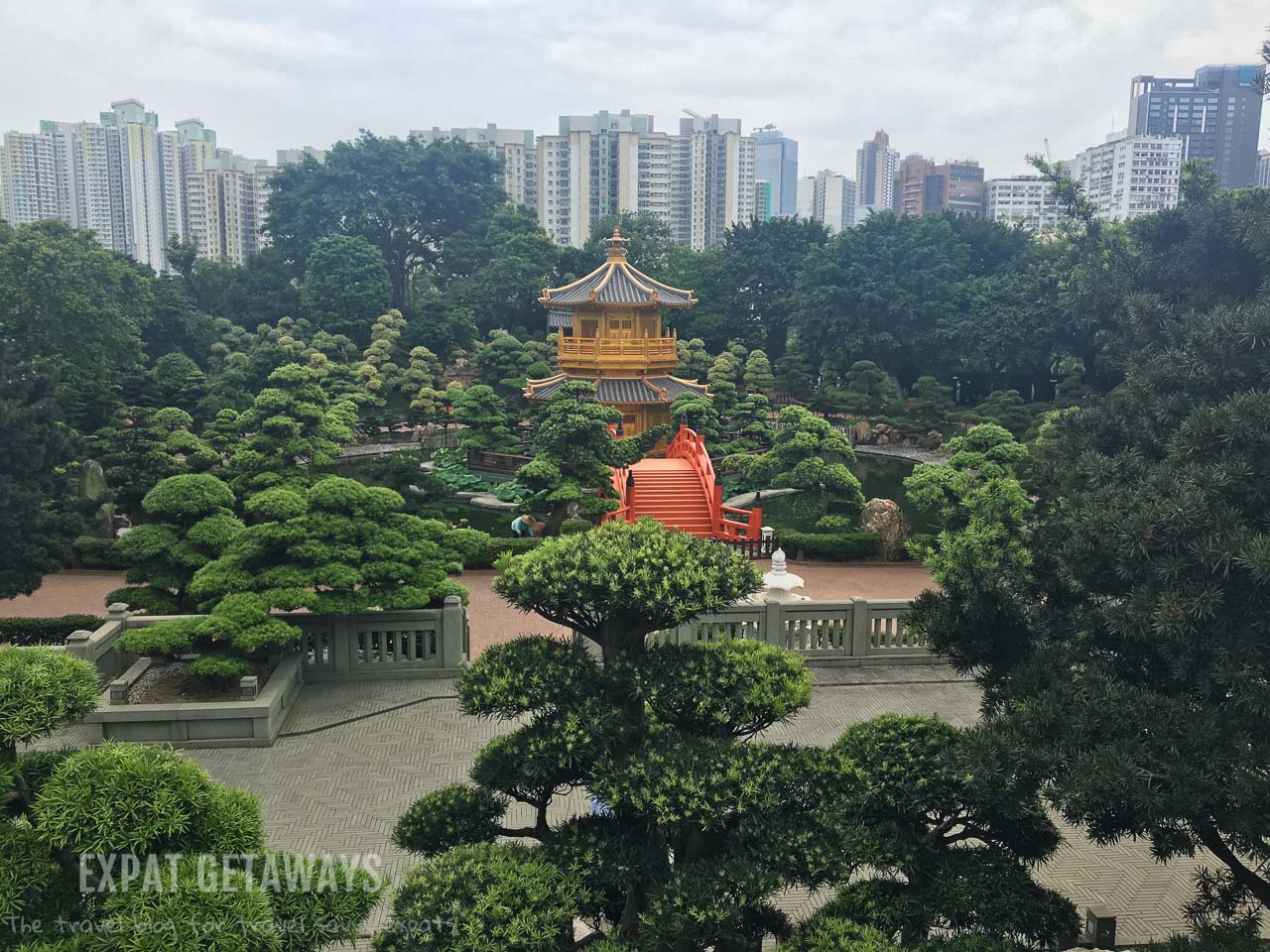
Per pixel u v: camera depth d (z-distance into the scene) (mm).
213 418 51438
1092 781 7305
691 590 8000
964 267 70188
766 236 76188
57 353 45188
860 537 30844
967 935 8047
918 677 19062
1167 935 11195
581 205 143125
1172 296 11945
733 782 7773
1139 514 7836
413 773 14727
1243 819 7156
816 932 7855
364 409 60031
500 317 77250
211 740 15508
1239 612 7672
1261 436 7938
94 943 5965
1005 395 56750
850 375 63969
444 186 88375
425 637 18641
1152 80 157750
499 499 40938
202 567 18047
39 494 22016
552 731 8125
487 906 7227
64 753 7469
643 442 42781
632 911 8398
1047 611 9656
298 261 89188
